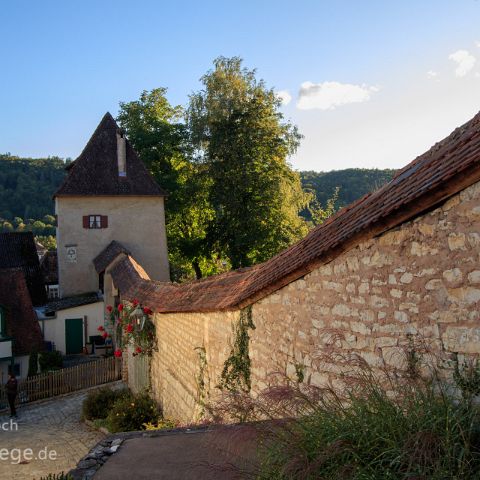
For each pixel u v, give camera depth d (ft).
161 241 106.52
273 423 13.55
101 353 91.81
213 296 31.83
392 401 13.00
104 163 106.83
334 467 11.62
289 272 20.54
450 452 10.53
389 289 15.66
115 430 45.60
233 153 109.09
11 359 80.69
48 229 276.82
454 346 13.42
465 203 13.12
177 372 40.60
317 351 19.49
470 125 17.52
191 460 15.44
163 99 123.95
